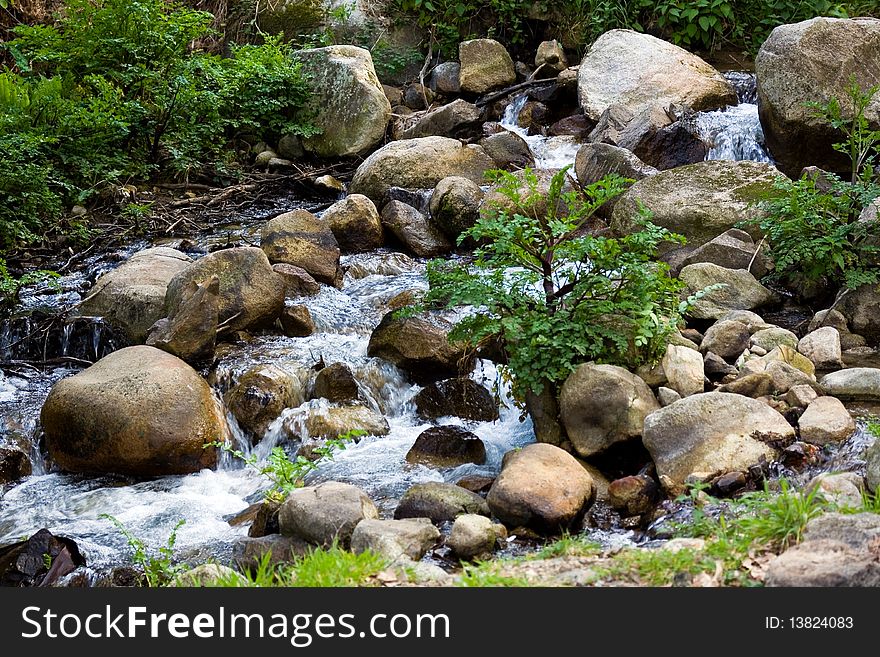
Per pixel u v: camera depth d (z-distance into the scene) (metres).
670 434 5.71
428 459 6.67
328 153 13.83
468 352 7.47
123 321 8.38
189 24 13.29
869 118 10.24
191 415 6.84
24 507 6.45
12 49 12.72
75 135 12.04
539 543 5.20
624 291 6.70
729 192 9.23
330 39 16.12
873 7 15.72
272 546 5.09
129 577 5.34
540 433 6.50
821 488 4.88
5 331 8.63
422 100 15.23
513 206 10.09
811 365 6.89
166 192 12.70
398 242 10.70
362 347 8.23
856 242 8.03
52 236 10.98
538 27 16.41
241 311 8.20
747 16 15.83
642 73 13.23
